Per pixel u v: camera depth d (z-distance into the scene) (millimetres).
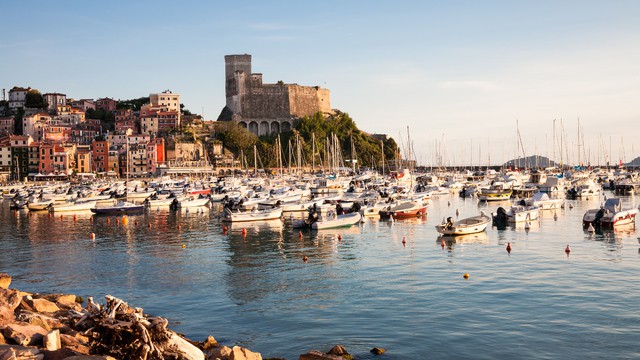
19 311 30250
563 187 145125
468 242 69250
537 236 73375
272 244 71500
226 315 40062
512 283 46906
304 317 39062
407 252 62812
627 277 48250
